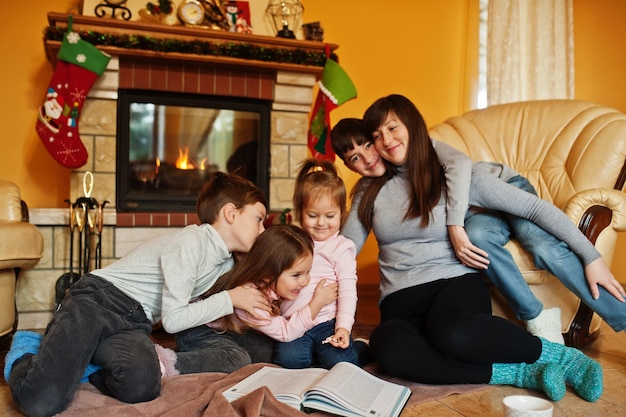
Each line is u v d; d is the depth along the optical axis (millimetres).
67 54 2766
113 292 1559
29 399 1344
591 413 1443
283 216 2936
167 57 2961
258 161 3303
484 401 1536
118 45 2873
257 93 3227
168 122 3189
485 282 2029
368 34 3844
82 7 3178
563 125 2535
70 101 2791
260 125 3297
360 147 1947
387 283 1913
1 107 3234
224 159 3307
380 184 1967
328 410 1328
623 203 2059
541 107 2662
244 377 1572
